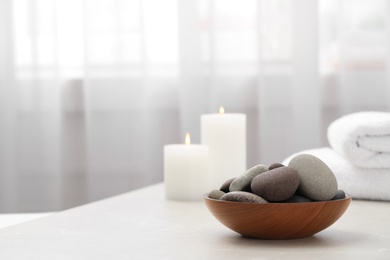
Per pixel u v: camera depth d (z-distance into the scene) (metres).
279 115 2.51
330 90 2.52
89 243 1.05
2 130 2.59
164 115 2.58
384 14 2.47
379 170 1.47
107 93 2.57
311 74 2.48
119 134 2.58
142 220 1.27
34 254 0.98
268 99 2.51
